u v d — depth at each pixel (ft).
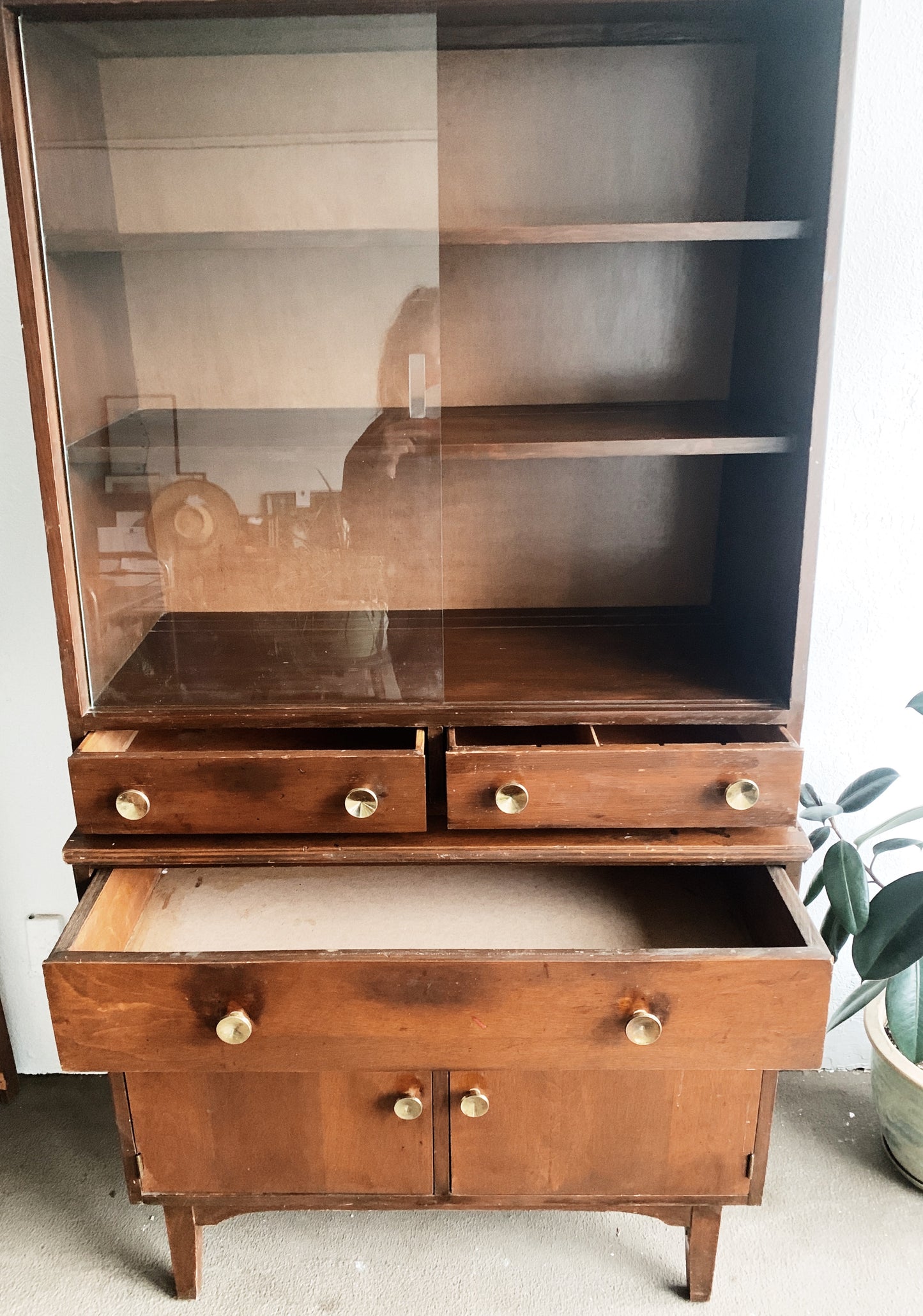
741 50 3.59
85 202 3.08
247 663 3.43
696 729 3.58
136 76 2.99
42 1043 4.91
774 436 3.18
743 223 2.99
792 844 3.29
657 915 3.54
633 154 3.73
